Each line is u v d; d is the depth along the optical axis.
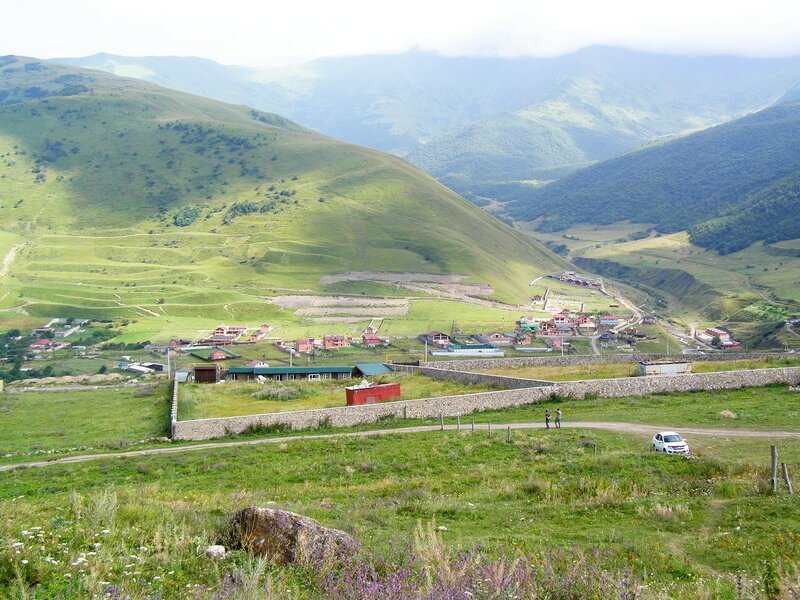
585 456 36.53
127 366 169.00
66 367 172.25
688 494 25.73
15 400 85.44
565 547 18.30
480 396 57.75
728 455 35.34
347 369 94.44
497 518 23.16
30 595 11.78
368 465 38.69
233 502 24.16
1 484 39.81
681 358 78.25
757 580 14.74
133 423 64.62
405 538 18.45
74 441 56.81
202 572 14.04
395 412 56.66
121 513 18.70
